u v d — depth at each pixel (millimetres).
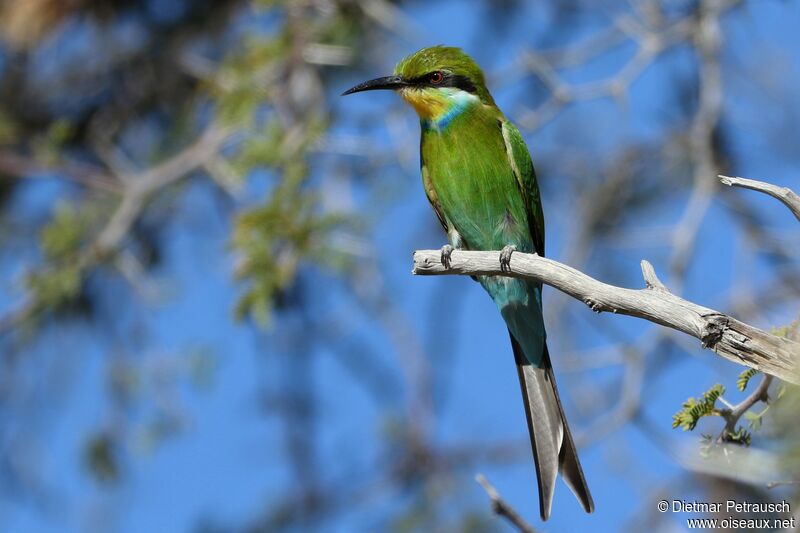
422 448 13352
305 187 12469
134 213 13141
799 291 11922
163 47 15172
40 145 13312
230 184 12664
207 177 14805
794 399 5316
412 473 13430
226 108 12797
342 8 13500
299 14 13102
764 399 6203
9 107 15234
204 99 14148
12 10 14609
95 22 15078
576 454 8797
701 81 13609
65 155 14711
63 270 12938
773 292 12195
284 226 11250
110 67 15359
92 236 13875
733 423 6281
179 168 13031
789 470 5316
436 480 13289
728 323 6215
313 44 13031
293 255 11305
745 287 12266
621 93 12617
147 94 15398
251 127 12680
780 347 6102
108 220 13844
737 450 6223
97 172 13398
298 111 12938
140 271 13430
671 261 12359
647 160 14711
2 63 15305
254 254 11180
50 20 14711
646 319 6562
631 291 6629
